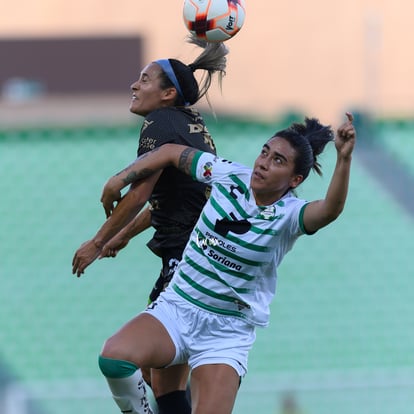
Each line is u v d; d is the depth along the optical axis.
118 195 15.77
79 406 32.88
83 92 83.81
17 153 52.97
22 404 33.06
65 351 41.12
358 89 88.81
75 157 52.84
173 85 16.52
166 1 88.62
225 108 77.19
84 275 45.28
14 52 84.38
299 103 89.88
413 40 88.81
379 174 52.97
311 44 89.94
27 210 49.34
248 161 51.03
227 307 15.55
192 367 15.66
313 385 33.59
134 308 43.38
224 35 16.62
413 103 86.56
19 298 44.09
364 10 89.69
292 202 15.07
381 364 40.72
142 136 16.39
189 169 15.54
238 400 31.59
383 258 47.00
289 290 44.91
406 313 43.69
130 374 14.94
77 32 87.44
